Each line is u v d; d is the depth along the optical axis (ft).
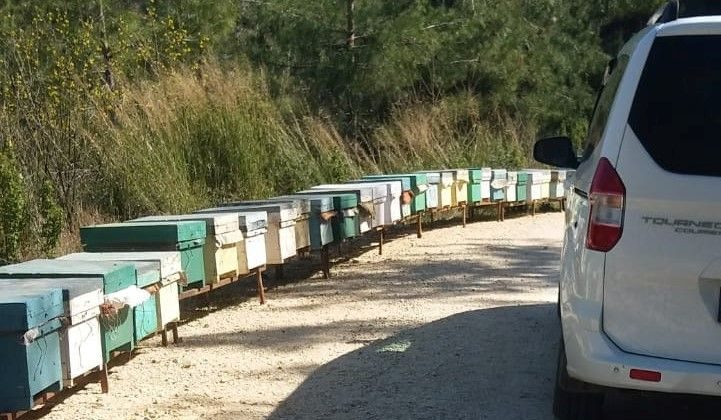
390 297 25.68
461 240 39.04
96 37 43.86
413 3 61.36
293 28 60.03
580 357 12.15
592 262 12.09
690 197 11.54
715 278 11.51
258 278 25.13
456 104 60.90
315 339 20.70
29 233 28.22
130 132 35.42
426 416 14.94
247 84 42.78
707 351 11.59
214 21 54.39
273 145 41.68
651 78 12.26
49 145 33.01
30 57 35.94
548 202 52.70
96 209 33.53
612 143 12.18
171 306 19.47
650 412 15.35
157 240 20.48
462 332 20.84
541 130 68.80
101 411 15.56
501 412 15.06
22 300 13.28
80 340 14.96
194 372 18.11
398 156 53.72
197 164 37.50
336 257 34.47
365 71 58.65
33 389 13.44
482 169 44.78
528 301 24.68
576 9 79.10
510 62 63.93
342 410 15.38
